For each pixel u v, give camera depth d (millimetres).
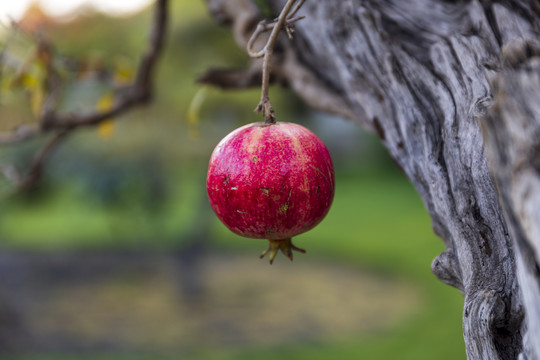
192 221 10562
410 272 9211
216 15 2109
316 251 10875
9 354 6496
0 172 3168
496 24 1403
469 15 1538
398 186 17625
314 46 1826
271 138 1188
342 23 1654
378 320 7316
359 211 14320
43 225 13547
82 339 7016
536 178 710
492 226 1121
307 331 7109
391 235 11664
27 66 2777
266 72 1191
